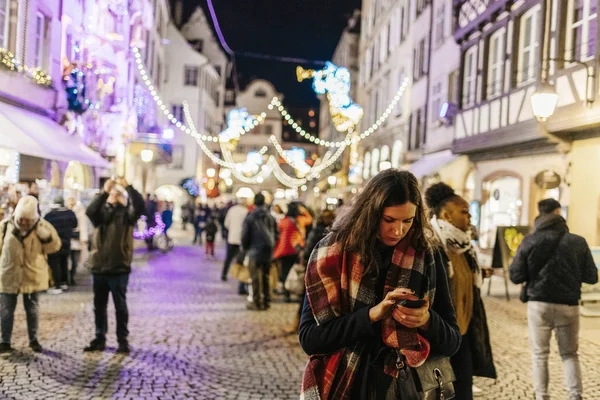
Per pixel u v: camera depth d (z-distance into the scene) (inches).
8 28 484.4
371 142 1402.6
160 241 790.5
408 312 84.4
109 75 713.0
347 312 91.4
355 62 1807.3
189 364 256.5
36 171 524.1
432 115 864.3
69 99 605.6
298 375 245.8
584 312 373.1
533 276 202.2
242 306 408.8
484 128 602.5
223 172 1489.9
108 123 754.2
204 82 1779.0
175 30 1690.5
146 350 276.5
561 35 461.1
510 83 548.1
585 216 462.6
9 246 259.0
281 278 439.8
